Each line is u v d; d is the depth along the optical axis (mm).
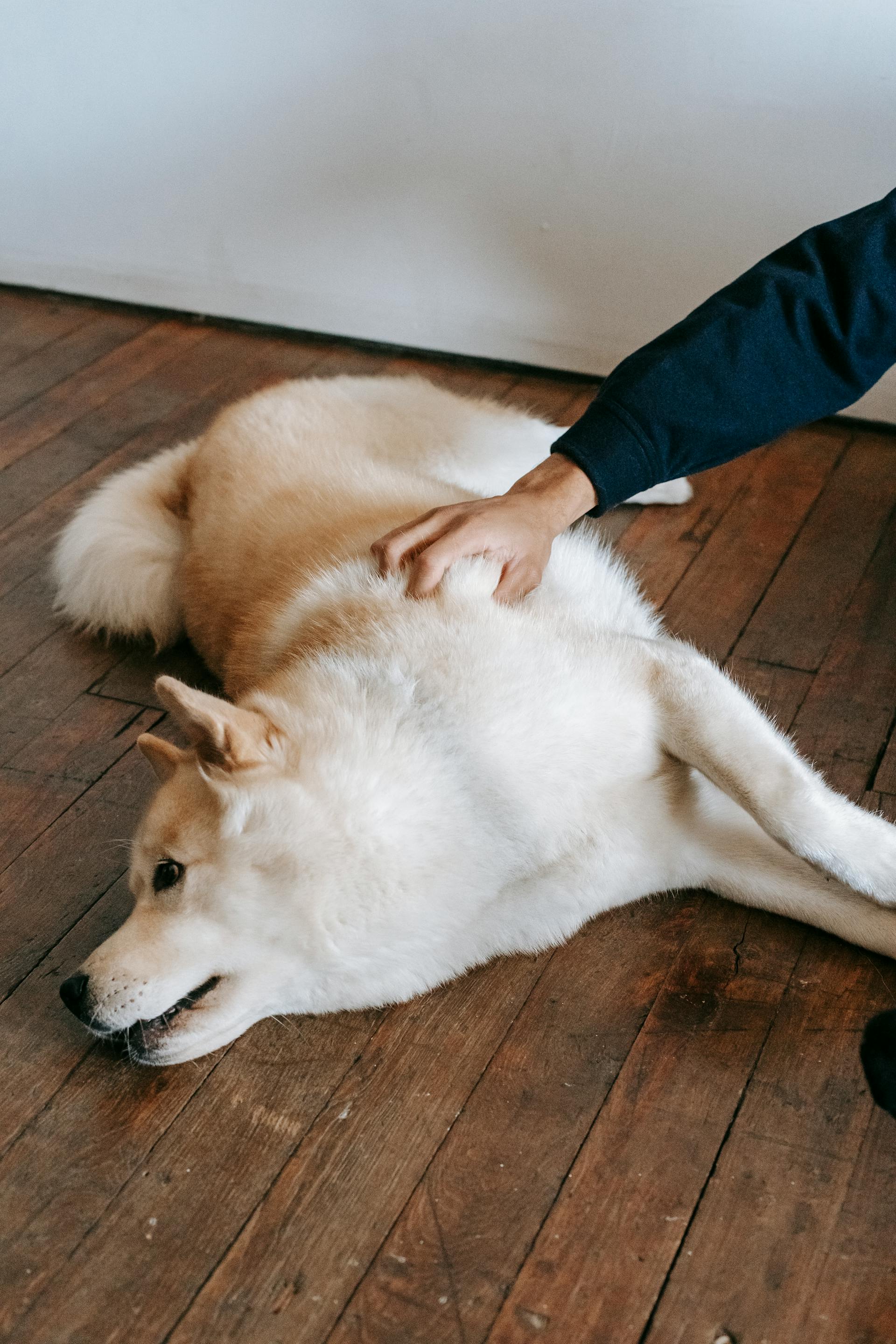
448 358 3137
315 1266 1265
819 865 1453
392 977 1500
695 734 1524
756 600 2188
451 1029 1514
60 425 2947
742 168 2586
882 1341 1149
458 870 1461
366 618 1616
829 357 1737
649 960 1575
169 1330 1220
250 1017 1485
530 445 2443
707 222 2682
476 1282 1235
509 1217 1292
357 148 2953
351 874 1398
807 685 1975
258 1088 1466
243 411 2361
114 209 3357
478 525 1601
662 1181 1311
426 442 2316
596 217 2783
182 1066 1505
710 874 1629
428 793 1449
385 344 3205
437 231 2979
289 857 1378
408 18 2727
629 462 1674
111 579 2217
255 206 3164
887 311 1722
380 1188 1336
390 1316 1214
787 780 1467
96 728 2059
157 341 3322
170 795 1465
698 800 1629
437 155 2873
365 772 1439
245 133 3061
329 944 1420
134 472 2467
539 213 2840
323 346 3242
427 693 1509
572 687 1525
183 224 3287
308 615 1706
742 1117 1366
